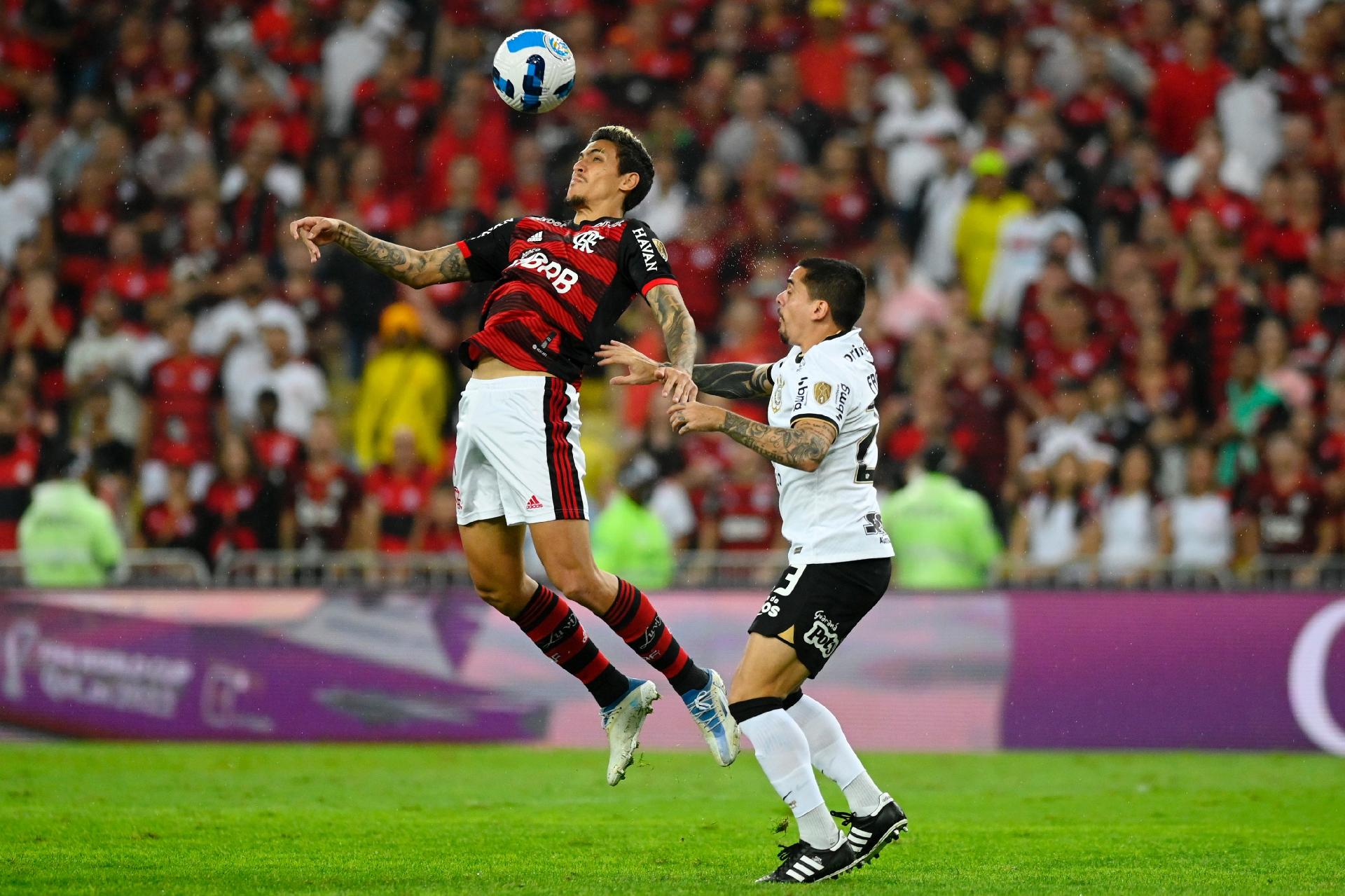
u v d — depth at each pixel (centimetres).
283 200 5234
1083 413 4419
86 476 4222
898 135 5409
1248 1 5647
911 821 2405
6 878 1741
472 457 1925
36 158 5462
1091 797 2731
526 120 5484
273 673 3575
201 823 2291
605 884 1714
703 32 5688
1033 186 5178
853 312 1819
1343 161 5469
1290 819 2431
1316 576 3747
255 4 5703
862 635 3566
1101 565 3669
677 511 4278
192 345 4884
